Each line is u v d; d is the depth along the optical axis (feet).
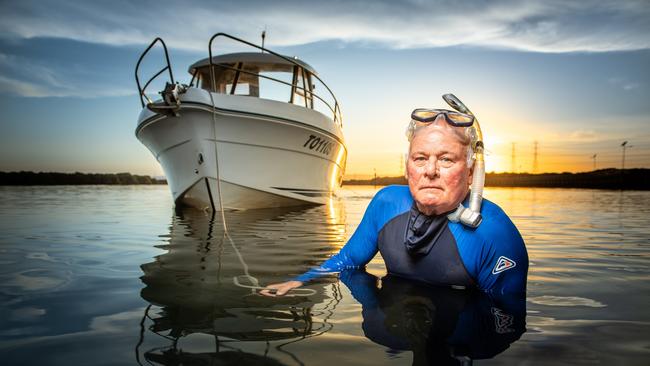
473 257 5.98
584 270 7.91
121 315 4.97
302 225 16.57
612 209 30.48
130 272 7.57
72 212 23.08
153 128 22.94
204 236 13.02
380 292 6.03
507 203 41.24
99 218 19.36
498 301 5.59
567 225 17.84
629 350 3.90
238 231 14.43
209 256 9.34
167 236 12.97
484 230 5.93
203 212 23.21
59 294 5.98
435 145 5.79
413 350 3.88
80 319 4.83
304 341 4.09
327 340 4.12
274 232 14.17
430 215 6.18
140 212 23.02
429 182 5.86
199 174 22.27
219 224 16.81
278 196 25.13
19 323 4.69
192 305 5.37
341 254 7.72
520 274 6.07
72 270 7.73
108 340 4.14
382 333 4.33
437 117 5.91
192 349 3.90
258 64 26.03
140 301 5.59
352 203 36.19
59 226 15.81
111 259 8.97
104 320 4.79
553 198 57.41
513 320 4.79
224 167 22.31
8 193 55.93
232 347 3.94
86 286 6.47
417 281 6.67
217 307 5.28
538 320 4.81
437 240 6.18
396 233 6.68
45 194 52.80
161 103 20.84
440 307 5.29
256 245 11.14
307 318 4.83
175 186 25.18
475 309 5.20
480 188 5.98
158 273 7.47
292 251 10.11
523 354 3.80
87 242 11.59
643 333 4.37
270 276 7.23
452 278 6.18
